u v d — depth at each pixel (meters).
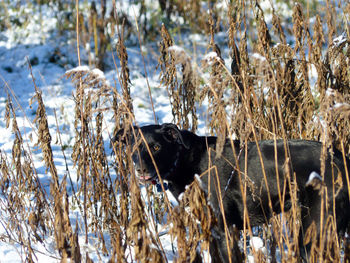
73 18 16.14
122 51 5.64
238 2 6.39
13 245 5.70
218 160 5.59
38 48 15.16
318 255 4.50
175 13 15.40
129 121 4.43
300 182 5.15
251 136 5.96
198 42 13.60
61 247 4.43
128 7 15.13
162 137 5.78
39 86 13.41
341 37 6.27
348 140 5.70
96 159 6.09
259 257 4.50
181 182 5.89
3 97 12.84
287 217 5.05
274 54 6.50
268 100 6.20
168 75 6.57
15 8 17.64
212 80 4.39
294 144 5.39
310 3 11.80
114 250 4.34
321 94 6.03
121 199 5.63
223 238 5.33
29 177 6.00
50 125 10.73
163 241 6.43
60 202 4.51
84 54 14.16
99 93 4.69
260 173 5.41
